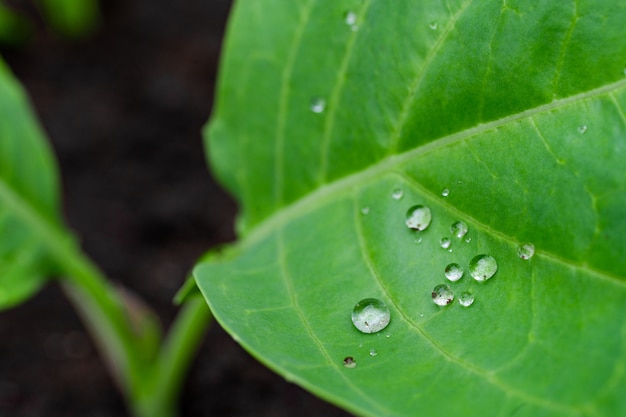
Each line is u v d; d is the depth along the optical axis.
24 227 0.18
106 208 0.27
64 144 0.29
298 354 0.13
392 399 0.13
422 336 0.13
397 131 0.15
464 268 0.14
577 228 0.13
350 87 0.15
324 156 0.15
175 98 0.30
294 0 0.16
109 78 0.31
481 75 0.14
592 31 0.13
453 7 0.14
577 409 0.13
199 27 0.33
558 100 0.14
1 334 0.24
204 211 0.27
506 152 0.14
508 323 0.13
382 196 0.15
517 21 0.14
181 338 0.19
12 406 0.22
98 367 0.23
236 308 0.13
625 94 0.13
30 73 0.32
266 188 0.16
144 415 0.20
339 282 0.14
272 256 0.15
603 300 0.13
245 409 0.22
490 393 0.13
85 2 0.32
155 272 0.26
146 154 0.29
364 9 0.15
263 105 0.16
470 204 0.14
